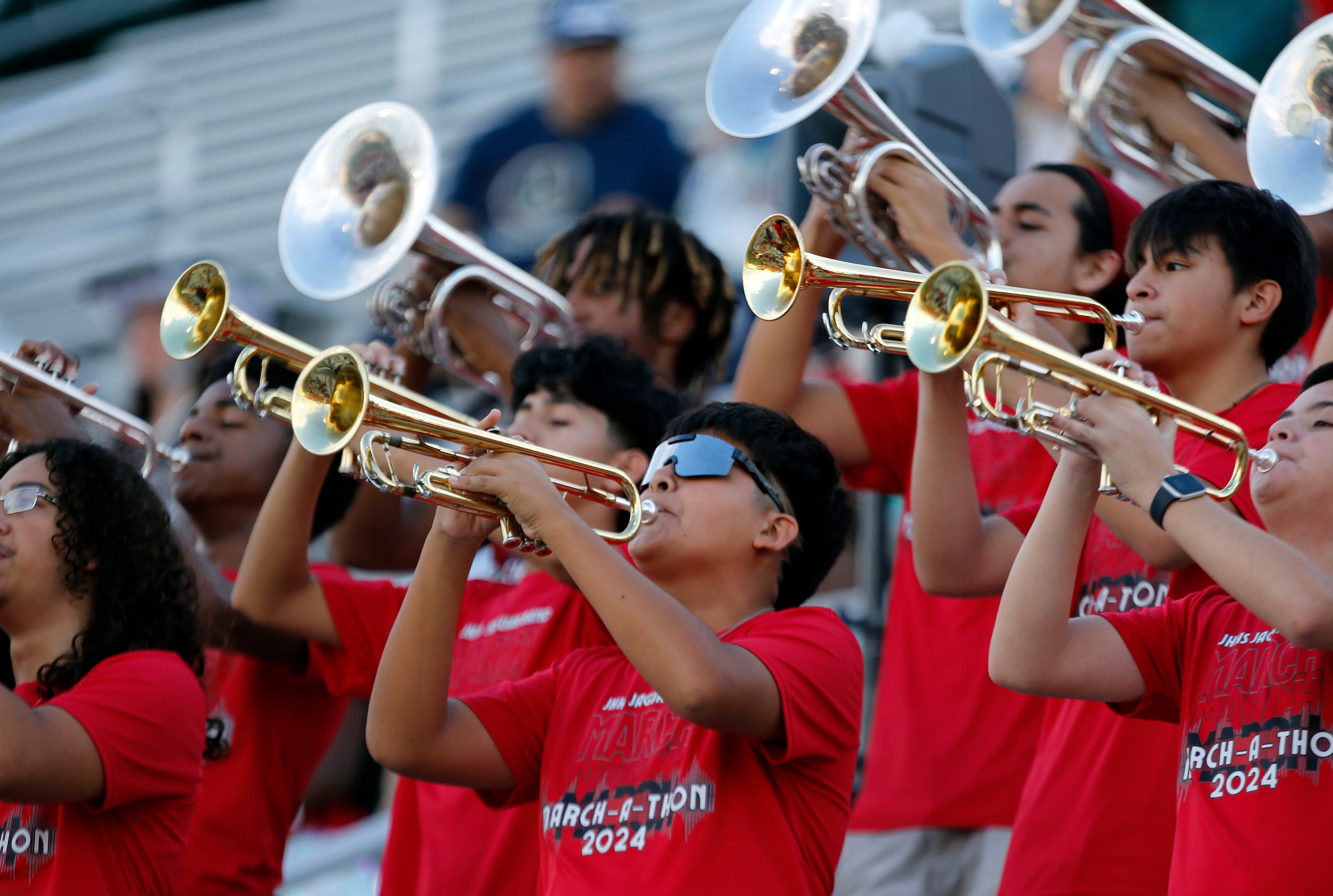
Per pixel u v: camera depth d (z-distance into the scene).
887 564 18.25
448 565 10.73
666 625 9.92
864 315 18.95
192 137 39.56
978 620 14.19
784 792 10.43
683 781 10.45
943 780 13.95
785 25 14.24
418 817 13.85
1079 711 12.34
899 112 17.27
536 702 11.43
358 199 15.31
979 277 9.13
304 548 13.95
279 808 14.67
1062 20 14.48
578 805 10.81
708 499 11.25
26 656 12.59
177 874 12.23
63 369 14.98
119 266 37.72
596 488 12.78
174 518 13.84
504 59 37.38
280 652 14.45
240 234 37.69
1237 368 11.91
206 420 15.86
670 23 34.28
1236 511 11.39
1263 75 20.44
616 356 14.20
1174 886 9.98
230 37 40.56
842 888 14.46
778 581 11.50
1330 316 12.99
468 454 10.48
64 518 12.52
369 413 9.99
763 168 27.55
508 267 16.39
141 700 11.93
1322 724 9.56
